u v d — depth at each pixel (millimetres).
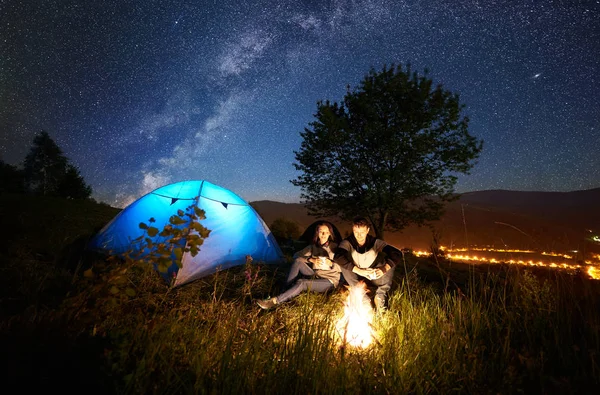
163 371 2131
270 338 2713
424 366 2537
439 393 2291
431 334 3031
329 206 13680
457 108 12539
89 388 1943
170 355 2336
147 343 2389
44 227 7680
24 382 1873
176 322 2727
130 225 5809
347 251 4281
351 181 13203
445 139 12922
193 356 2357
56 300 3553
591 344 2793
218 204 5973
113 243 5668
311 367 2230
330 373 2229
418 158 12797
